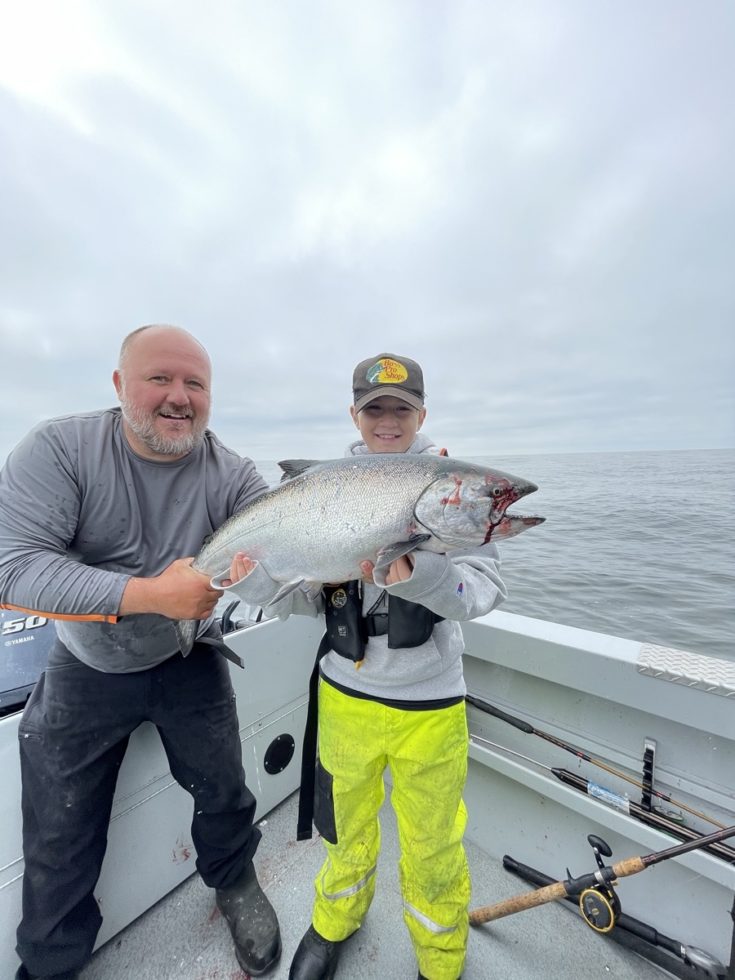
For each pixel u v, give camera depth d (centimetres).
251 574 152
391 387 179
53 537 146
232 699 189
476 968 167
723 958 156
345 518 153
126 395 152
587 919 160
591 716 186
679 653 170
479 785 219
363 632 154
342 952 173
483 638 206
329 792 159
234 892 181
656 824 164
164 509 169
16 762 157
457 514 152
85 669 158
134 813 183
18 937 146
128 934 181
